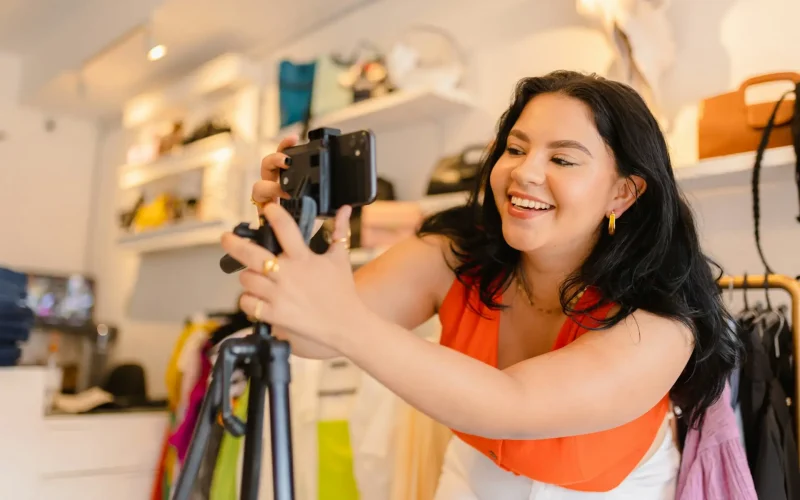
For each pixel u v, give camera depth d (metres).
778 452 1.21
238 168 2.98
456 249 1.20
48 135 4.23
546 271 1.10
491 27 2.32
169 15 2.88
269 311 0.64
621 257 1.01
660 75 1.86
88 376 3.69
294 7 2.80
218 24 2.97
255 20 2.93
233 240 0.66
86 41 3.34
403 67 2.30
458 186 2.05
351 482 1.80
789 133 1.46
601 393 0.82
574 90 1.00
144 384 3.15
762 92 1.69
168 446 2.37
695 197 1.66
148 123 3.73
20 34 3.70
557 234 0.98
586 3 1.87
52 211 4.21
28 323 2.23
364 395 1.77
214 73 3.09
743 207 1.71
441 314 1.20
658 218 1.02
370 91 2.38
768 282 1.29
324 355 0.99
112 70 3.51
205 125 3.19
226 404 0.62
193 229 3.10
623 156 0.99
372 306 1.12
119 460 2.37
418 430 1.67
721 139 1.57
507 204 1.02
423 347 0.72
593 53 2.03
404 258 1.18
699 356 1.04
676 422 1.20
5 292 2.15
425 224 1.29
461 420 0.73
